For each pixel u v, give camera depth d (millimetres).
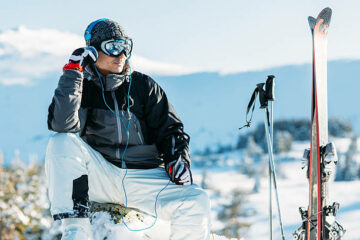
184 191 2219
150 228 2453
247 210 35188
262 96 2254
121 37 2314
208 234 2158
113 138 2332
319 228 2305
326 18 2527
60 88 2076
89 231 2023
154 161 2404
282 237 2160
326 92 2453
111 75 2314
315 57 2465
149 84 2418
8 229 5469
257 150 89000
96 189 2344
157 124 2402
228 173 85375
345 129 109875
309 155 2408
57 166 2006
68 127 2082
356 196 50938
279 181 67062
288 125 113062
